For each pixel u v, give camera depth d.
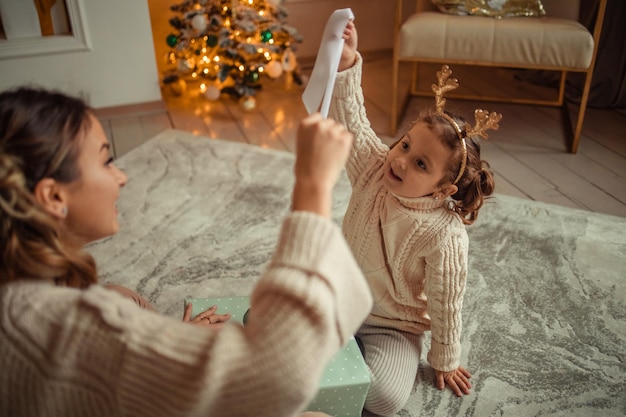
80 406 0.59
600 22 2.18
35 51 2.49
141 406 0.57
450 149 1.09
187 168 2.22
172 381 0.55
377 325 1.32
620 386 1.31
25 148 0.58
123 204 1.97
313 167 0.58
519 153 2.43
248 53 2.61
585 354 1.40
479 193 1.15
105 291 0.60
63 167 0.60
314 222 0.55
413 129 1.14
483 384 1.32
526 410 1.25
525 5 2.54
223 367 0.53
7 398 0.59
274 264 0.55
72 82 2.61
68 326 0.57
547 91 3.01
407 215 1.15
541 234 1.86
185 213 1.92
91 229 0.68
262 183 2.12
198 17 2.54
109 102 2.71
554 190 2.15
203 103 2.86
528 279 1.66
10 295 0.59
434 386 1.30
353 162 1.24
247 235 1.82
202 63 2.78
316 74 1.08
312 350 0.54
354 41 1.13
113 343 0.56
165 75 2.84
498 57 2.30
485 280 1.65
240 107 2.81
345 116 1.19
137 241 1.77
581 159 2.38
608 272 1.69
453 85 1.14
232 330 0.56
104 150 0.66
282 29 2.72
